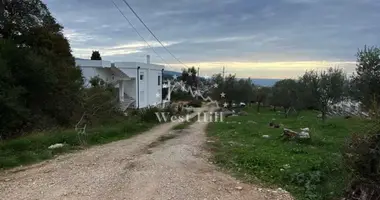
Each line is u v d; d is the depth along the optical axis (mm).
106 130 15688
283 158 8367
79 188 5949
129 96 40844
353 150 4812
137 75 41000
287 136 12562
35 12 21234
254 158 8414
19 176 6996
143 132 18422
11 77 15734
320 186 5809
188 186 6105
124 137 15406
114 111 23531
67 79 21016
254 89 50875
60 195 5547
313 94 23906
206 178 6754
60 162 8453
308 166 7164
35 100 18094
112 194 5602
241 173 7250
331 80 22922
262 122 24469
